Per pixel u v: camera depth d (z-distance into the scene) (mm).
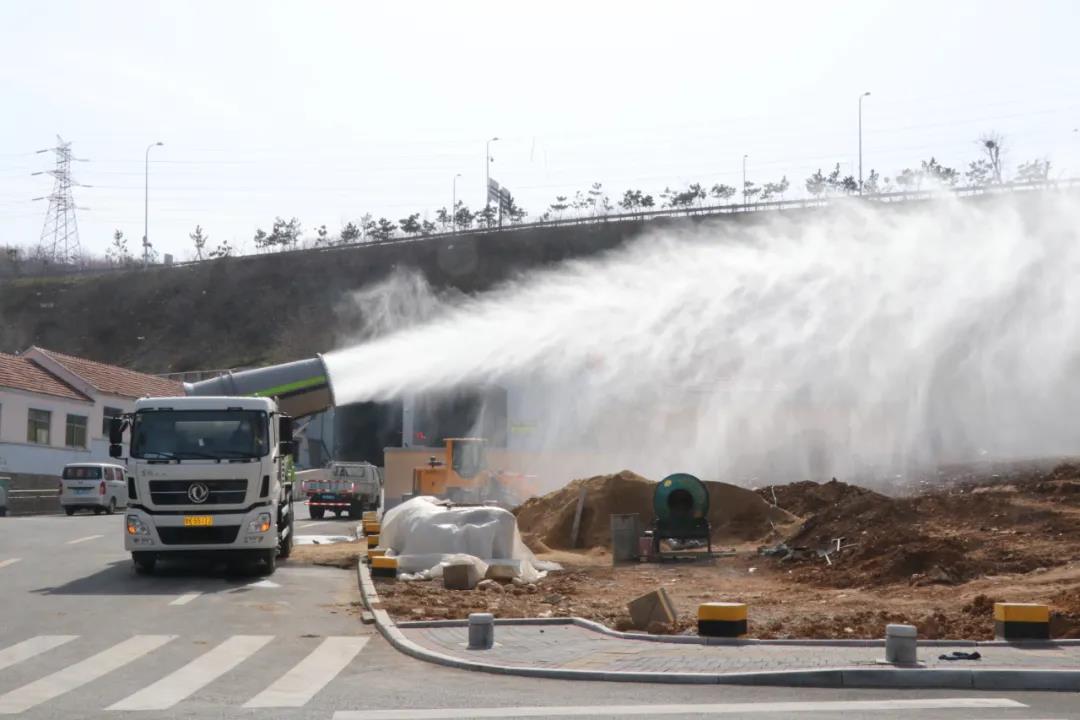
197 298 116562
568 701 11492
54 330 116812
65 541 33531
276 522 25047
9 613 18828
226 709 11188
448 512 25594
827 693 11898
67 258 130500
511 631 16453
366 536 33781
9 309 119938
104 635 16547
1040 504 25984
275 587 22734
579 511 32344
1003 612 14531
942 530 25203
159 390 78062
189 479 24000
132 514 24016
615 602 20156
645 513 32469
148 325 115062
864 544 24094
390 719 10578
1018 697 11578
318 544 34250
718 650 14422
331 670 13695
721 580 23922
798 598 20281
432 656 14273
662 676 12664
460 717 10648
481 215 117312
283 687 12516
